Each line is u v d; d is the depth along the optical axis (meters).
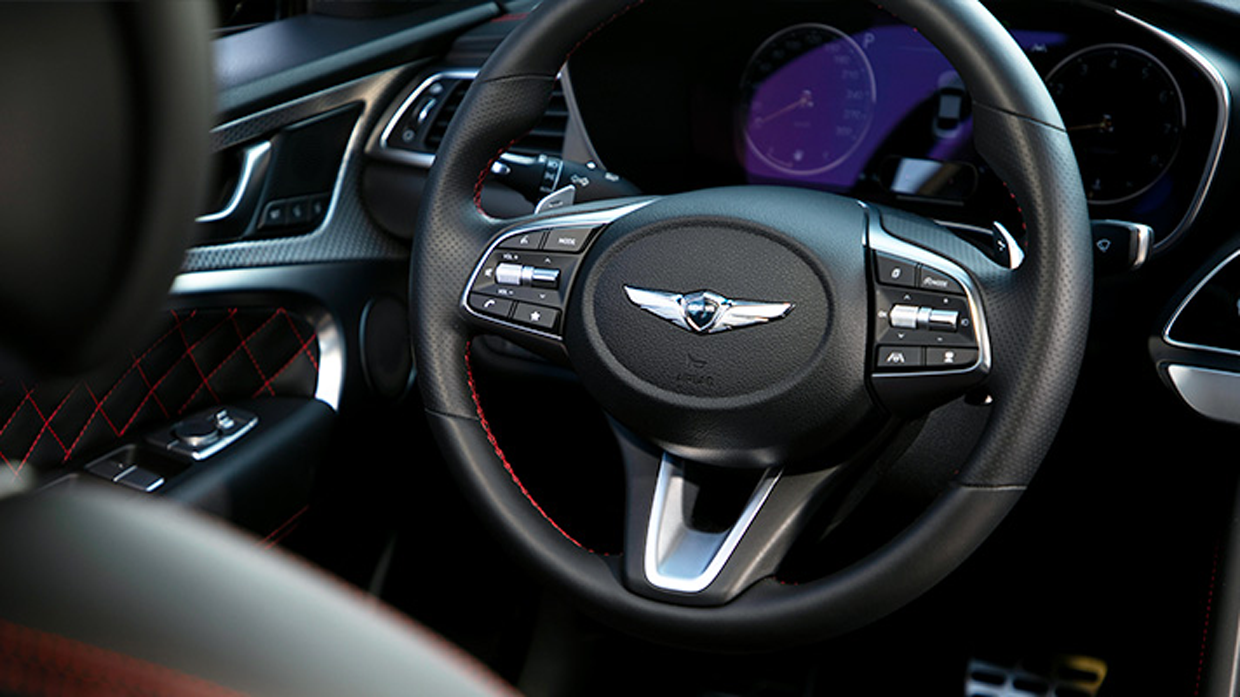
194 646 0.36
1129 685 1.50
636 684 1.62
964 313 0.99
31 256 0.33
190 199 0.36
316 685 0.36
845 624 1.02
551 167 1.28
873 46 1.43
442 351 1.13
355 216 1.68
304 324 1.59
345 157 1.67
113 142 0.33
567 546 1.09
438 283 1.13
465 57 1.72
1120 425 1.38
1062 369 0.97
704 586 1.03
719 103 1.52
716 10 1.43
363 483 1.67
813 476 1.06
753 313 1.01
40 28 0.31
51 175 0.32
